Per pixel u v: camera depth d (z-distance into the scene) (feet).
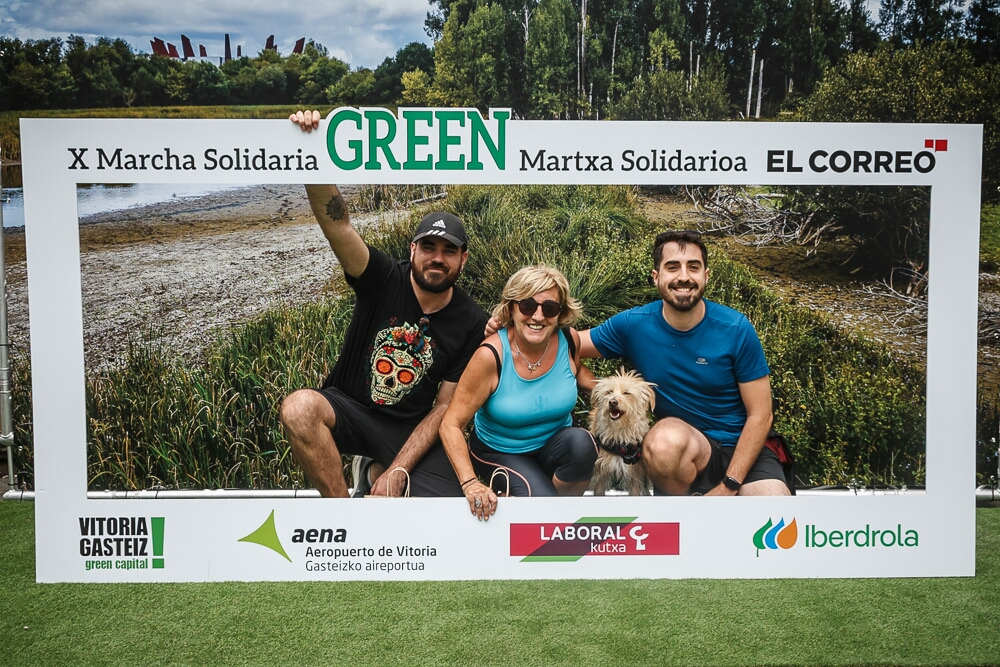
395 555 11.48
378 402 11.89
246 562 11.45
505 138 11.14
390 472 11.76
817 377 12.02
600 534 11.49
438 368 11.83
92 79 27.09
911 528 11.60
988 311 15.07
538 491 11.45
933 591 11.07
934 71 21.16
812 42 27.78
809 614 10.28
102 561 11.38
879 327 11.93
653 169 11.18
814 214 11.81
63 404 11.32
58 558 11.36
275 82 28.25
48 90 26.68
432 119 11.10
